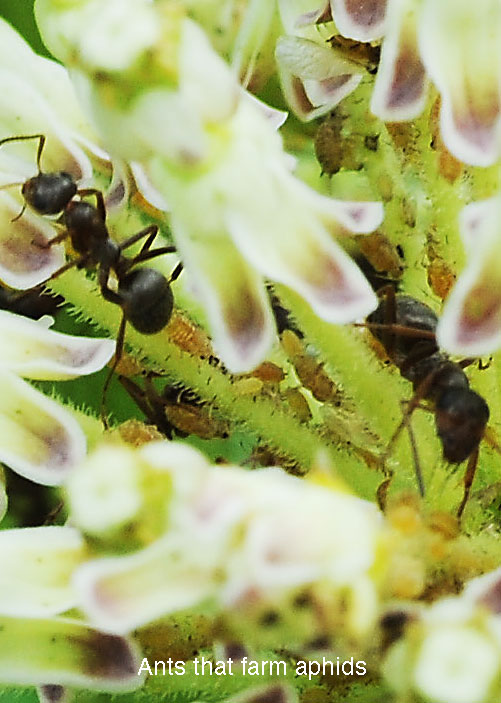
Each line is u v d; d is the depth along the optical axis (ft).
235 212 0.25
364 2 0.27
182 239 0.25
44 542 0.25
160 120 0.25
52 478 0.26
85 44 0.25
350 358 0.27
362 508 0.24
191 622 0.26
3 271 0.28
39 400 0.26
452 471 0.27
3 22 0.29
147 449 0.24
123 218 0.28
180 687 0.26
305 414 0.28
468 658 0.23
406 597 0.24
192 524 0.23
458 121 0.25
